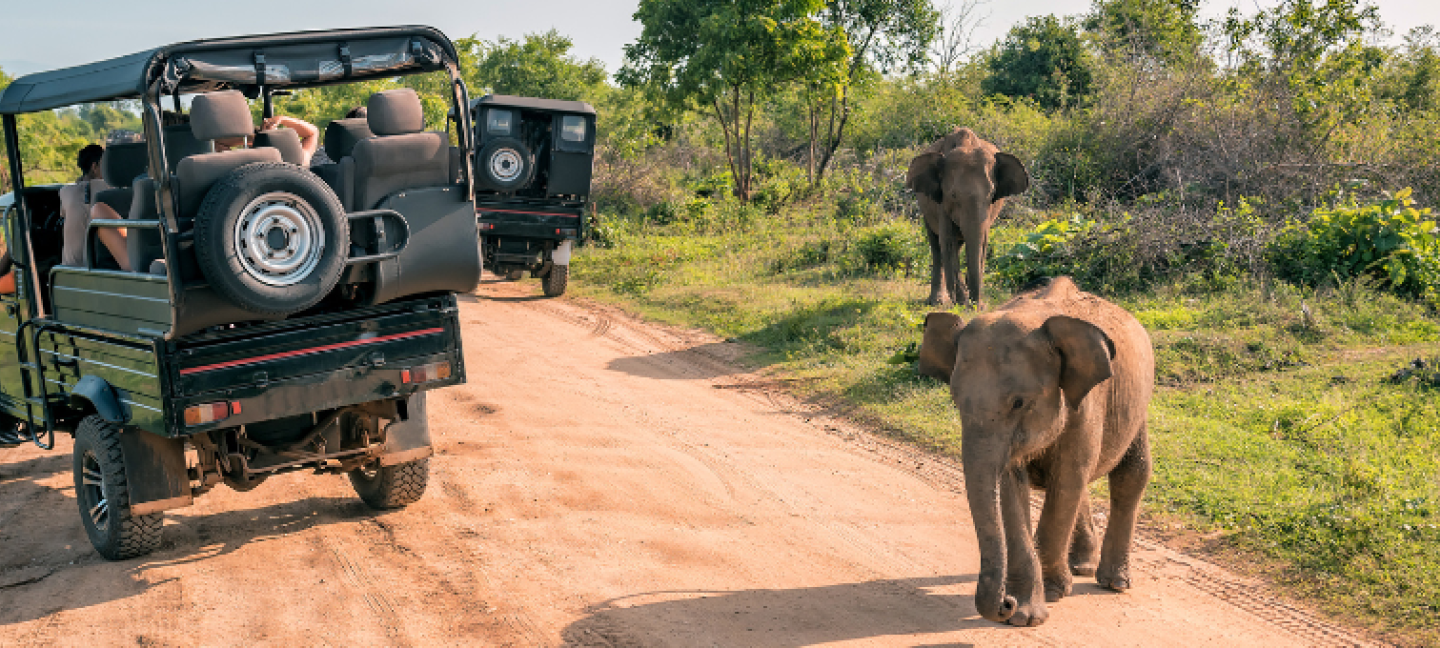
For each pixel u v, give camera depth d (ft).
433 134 19.36
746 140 83.51
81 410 21.81
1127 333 17.22
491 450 27.40
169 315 17.06
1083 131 66.54
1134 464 17.71
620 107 118.73
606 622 16.99
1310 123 54.34
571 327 46.57
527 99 54.29
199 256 16.28
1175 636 16.02
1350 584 17.53
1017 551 14.53
